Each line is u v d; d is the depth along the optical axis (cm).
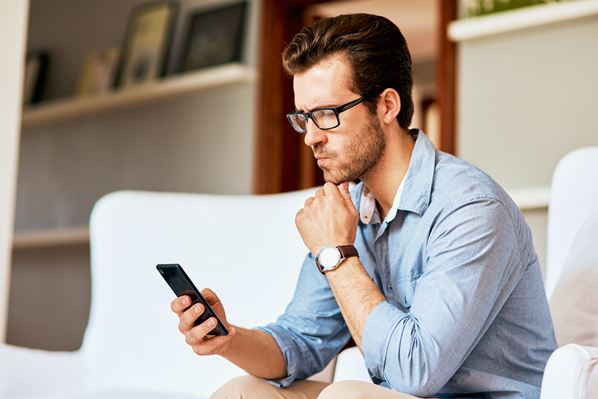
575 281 215
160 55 526
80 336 556
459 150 400
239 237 263
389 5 594
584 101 366
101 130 562
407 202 185
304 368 201
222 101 498
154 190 526
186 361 261
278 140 484
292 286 251
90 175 565
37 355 266
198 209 272
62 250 574
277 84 486
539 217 365
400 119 193
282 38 489
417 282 183
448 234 176
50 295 578
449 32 396
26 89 603
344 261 181
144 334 268
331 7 532
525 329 181
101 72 562
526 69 383
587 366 151
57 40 602
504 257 174
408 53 196
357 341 176
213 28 507
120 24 561
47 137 598
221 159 495
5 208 332
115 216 281
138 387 264
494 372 178
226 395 189
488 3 395
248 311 255
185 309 183
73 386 269
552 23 375
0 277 329
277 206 262
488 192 178
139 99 521
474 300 170
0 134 334
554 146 373
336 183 190
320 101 186
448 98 404
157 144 527
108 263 278
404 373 168
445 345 167
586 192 232
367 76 186
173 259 269
